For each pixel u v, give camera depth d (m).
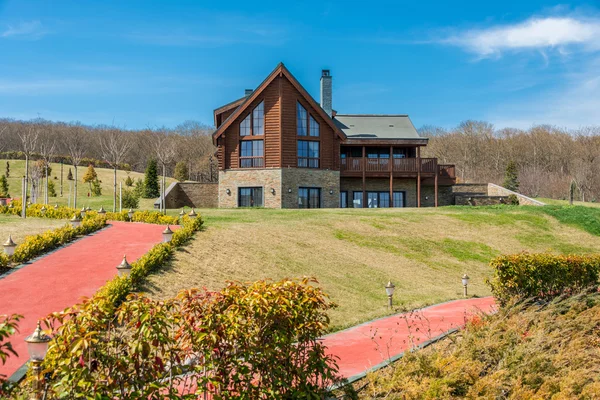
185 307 5.13
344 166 34.78
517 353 7.07
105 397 4.26
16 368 6.89
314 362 5.89
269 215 24.78
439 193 38.56
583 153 78.25
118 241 16.22
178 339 5.37
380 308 13.57
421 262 20.16
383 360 8.59
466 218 28.02
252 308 5.24
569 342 8.30
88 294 10.55
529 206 31.75
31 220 19.53
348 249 19.86
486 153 89.38
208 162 76.12
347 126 37.25
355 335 10.77
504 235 26.00
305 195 31.64
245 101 30.72
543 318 9.12
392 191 35.38
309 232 21.25
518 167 84.06
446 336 9.62
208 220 21.83
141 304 4.70
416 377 6.45
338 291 14.59
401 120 39.00
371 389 6.54
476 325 8.88
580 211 30.61
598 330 9.29
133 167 82.38
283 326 5.48
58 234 15.34
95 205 40.38
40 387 4.46
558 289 12.20
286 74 30.38
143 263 12.02
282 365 5.60
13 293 10.40
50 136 81.12
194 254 15.02
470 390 6.20
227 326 5.10
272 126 30.62
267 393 5.33
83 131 87.44
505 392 6.55
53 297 10.27
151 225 20.16
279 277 14.83
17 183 55.25
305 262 16.88
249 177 30.91
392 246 21.55
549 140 86.38
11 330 3.99
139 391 4.52
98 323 4.45
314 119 32.06
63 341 4.32
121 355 4.60
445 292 16.42
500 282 12.02
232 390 5.18
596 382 6.67
